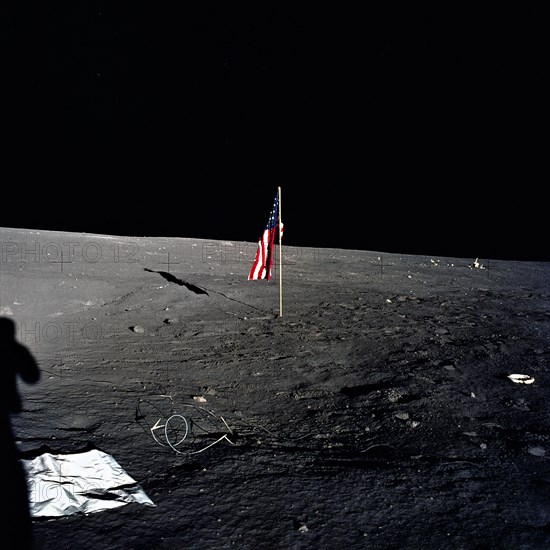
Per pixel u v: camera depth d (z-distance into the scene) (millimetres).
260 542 1799
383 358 4621
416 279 10102
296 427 3076
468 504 2094
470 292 8883
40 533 1781
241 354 4699
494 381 3922
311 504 2080
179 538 1803
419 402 3459
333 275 10000
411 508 2059
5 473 2158
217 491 2168
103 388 3547
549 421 3100
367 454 2658
